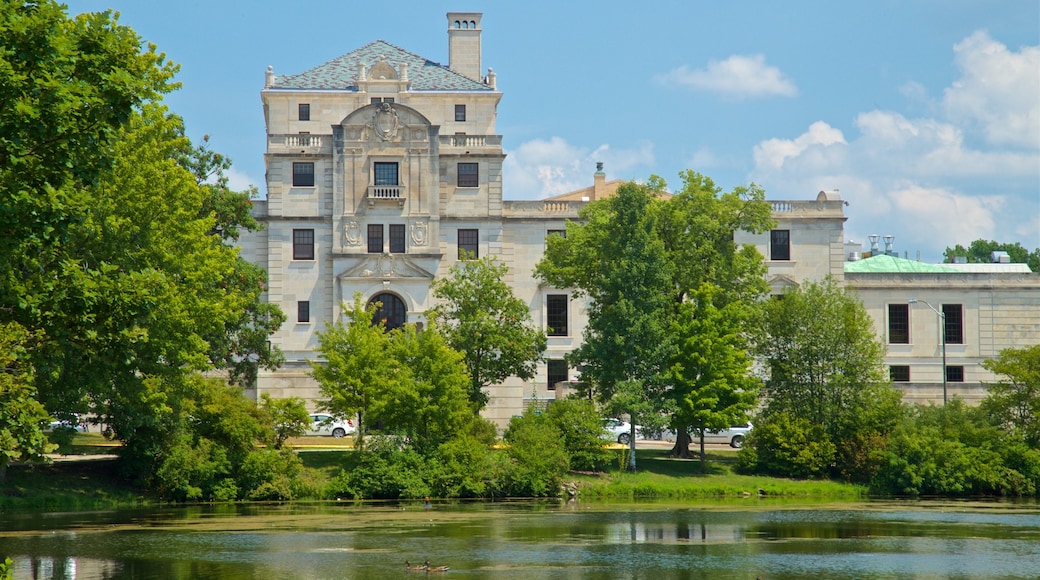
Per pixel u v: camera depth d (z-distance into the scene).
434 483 71.56
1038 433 81.06
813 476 79.31
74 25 33.44
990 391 84.88
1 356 32.59
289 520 57.69
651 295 78.81
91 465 69.19
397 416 73.69
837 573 42.34
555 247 86.38
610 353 78.50
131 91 31.47
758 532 53.81
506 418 95.50
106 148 35.12
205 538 50.41
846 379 81.06
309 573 41.47
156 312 54.31
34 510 61.38
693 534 52.91
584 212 87.06
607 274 80.50
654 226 82.19
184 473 66.38
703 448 82.44
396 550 47.12
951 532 54.25
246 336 80.69
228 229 80.25
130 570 41.97
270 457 69.25
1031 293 109.12
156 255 55.19
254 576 40.88
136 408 62.00
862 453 78.06
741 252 85.81
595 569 42.75
